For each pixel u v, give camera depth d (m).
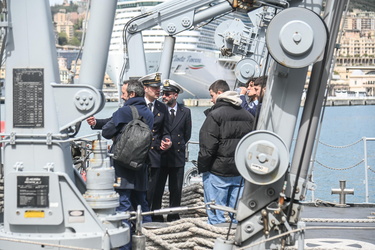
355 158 26.06
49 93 5.46
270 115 5.64
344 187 10.88
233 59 64.19
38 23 5.47
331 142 43.09
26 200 5.43
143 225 7.14
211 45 65.88
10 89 5.48
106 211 5.61
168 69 13.73
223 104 7.67
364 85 121.81
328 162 24.75
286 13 5.30
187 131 9.27
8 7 5.47
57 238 5.36
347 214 9.87
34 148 5.47
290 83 5.59
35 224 5.45
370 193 17.72
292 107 5.61
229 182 7.69
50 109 5.46
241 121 7.64
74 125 5.57
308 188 5.69
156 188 9.09
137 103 7.34
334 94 120.94
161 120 8.91
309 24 5.29
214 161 7.67
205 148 7.58
